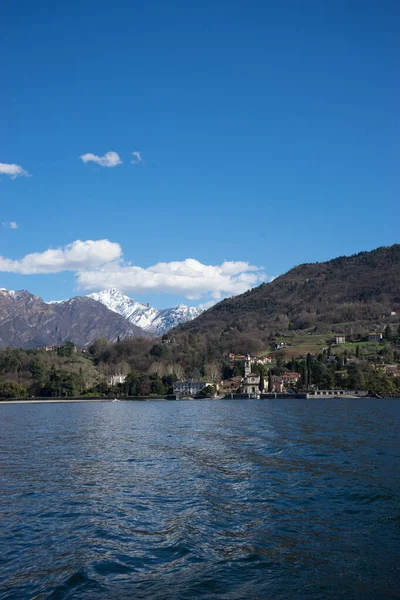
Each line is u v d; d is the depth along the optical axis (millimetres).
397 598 25719
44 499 45188
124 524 37719
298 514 38812
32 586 27766
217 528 36250
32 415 172875
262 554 31344
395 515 37938
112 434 99188
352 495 43531
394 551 31281
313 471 53844
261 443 77938
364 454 64312
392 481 48375
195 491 46781
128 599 26047
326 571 28781
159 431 103500
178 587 27266
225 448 73938
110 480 52531
